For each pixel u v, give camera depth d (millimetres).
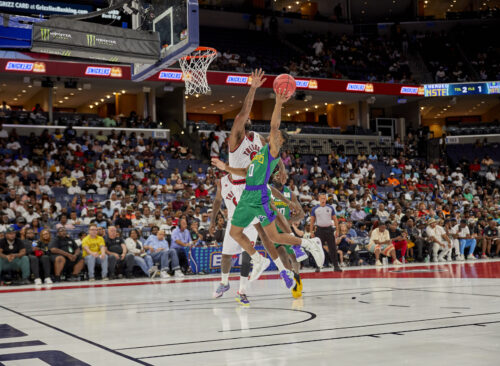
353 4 37031
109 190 16125
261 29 31859
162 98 27516
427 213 17125
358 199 18750
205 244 12508
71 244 10992
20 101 26953
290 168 22188
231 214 6340
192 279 10672
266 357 3156
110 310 5707
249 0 33656
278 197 6406
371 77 28797
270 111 30062
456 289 7020
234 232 5715
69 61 21078
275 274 11633
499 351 3186
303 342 3596
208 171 19281
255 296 6957
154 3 10289
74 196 15273
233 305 5961
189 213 13875
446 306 5262
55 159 18156
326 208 11281
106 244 11477
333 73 27953
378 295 6488
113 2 11250
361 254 14469
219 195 6438
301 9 36375
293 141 25828
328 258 13180
